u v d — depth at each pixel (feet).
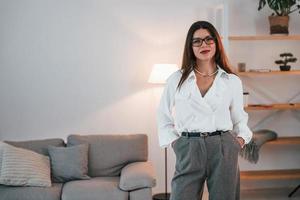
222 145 7.02
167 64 12.25
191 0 13.23
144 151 11.88
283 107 12.54
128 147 11.77
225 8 12.45
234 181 7.13
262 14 13.43
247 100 12.91
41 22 12.89
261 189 13.92
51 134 13.16
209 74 7.30
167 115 7.73
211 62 7.38
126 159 11.68
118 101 13.30
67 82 13.11
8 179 10.02
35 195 9.75
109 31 13.11
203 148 6.99
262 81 13.65
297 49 13.67
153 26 13.20
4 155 10.46
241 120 7.58
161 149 13.51
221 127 7.11
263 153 13.83
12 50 12.87
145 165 10.98
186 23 13.25
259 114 13.73
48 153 11.40
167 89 7.63
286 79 13.74
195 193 7.16
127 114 13.34
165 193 12.74
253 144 12.19
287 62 12.94
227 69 7.46
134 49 13.21
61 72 13.07
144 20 13.17
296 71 12.41
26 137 13.08
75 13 12.98
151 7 13.16
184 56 7.41
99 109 13.26
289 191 13.65
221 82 7.18
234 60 13.47
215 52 7.39
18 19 12.82
